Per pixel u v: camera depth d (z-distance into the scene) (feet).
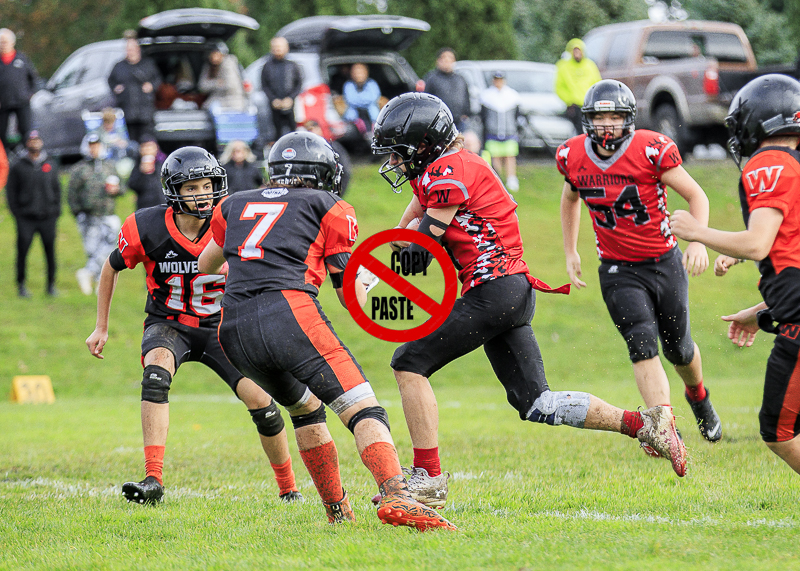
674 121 216.74
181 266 57.52
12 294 179.93
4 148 192.24
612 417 50.11
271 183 48.70
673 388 125.49
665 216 63.98
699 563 36.11
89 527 48.85
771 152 45.19
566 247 70.69
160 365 57.11
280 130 192.85
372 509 52.42
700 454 68.44
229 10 372.79
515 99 222.69
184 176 55.93
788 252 44.98
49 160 175.22
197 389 150.71
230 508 54.39
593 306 186.29
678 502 50.78
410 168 53.06
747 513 47.29
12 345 159.84
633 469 64.23
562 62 213.25
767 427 46.50
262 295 45.19
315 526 47.67
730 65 220.64
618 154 62.49
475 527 44.83
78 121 206.80
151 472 56.59
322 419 48.78
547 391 51.49
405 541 41.55
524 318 51.62
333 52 212.84
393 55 215.92
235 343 45.39
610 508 49.98
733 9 386.73
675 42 227.81
